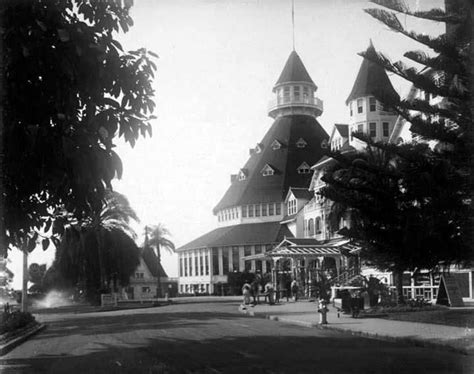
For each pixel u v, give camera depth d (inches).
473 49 547.5
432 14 546.6
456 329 607.8
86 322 997.8
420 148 633.6
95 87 335.3
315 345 537.3
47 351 548.1
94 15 343.0
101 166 318.0
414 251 671.1
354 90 1840.6
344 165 751.1
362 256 769.6
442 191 607.2
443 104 627.8
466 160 585.9
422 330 608.4
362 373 375.2
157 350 515.2
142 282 3144.7
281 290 1568.7
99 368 416.8
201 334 663.8
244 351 496.1
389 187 679.7
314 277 1603.1
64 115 320.8
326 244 1775.3
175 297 2753.4
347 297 880.3
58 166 327.3
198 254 3002.0
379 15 527.5
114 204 1657.2
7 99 313.7
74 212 358.3
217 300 1984.5
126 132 348.2
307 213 2151.8
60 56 315.0
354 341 569.6
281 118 3176.7
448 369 384.5
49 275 2250.2
